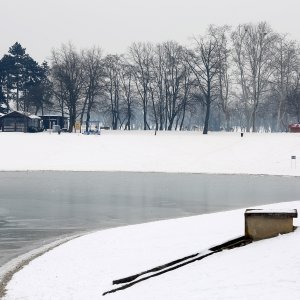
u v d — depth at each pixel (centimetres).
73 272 1950
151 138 9869
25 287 1789
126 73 13175
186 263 1739
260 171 7919
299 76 12312
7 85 14750
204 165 8312
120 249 2283
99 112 15350
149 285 1589
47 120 13200
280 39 11950
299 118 12319
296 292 1301
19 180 6544
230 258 1648
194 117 18475
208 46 11388
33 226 3312
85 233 3036
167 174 7575
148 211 3997
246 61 12000
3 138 9550
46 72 15338
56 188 5666
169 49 13112
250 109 13338
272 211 1795
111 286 1733
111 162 8506
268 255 1594
